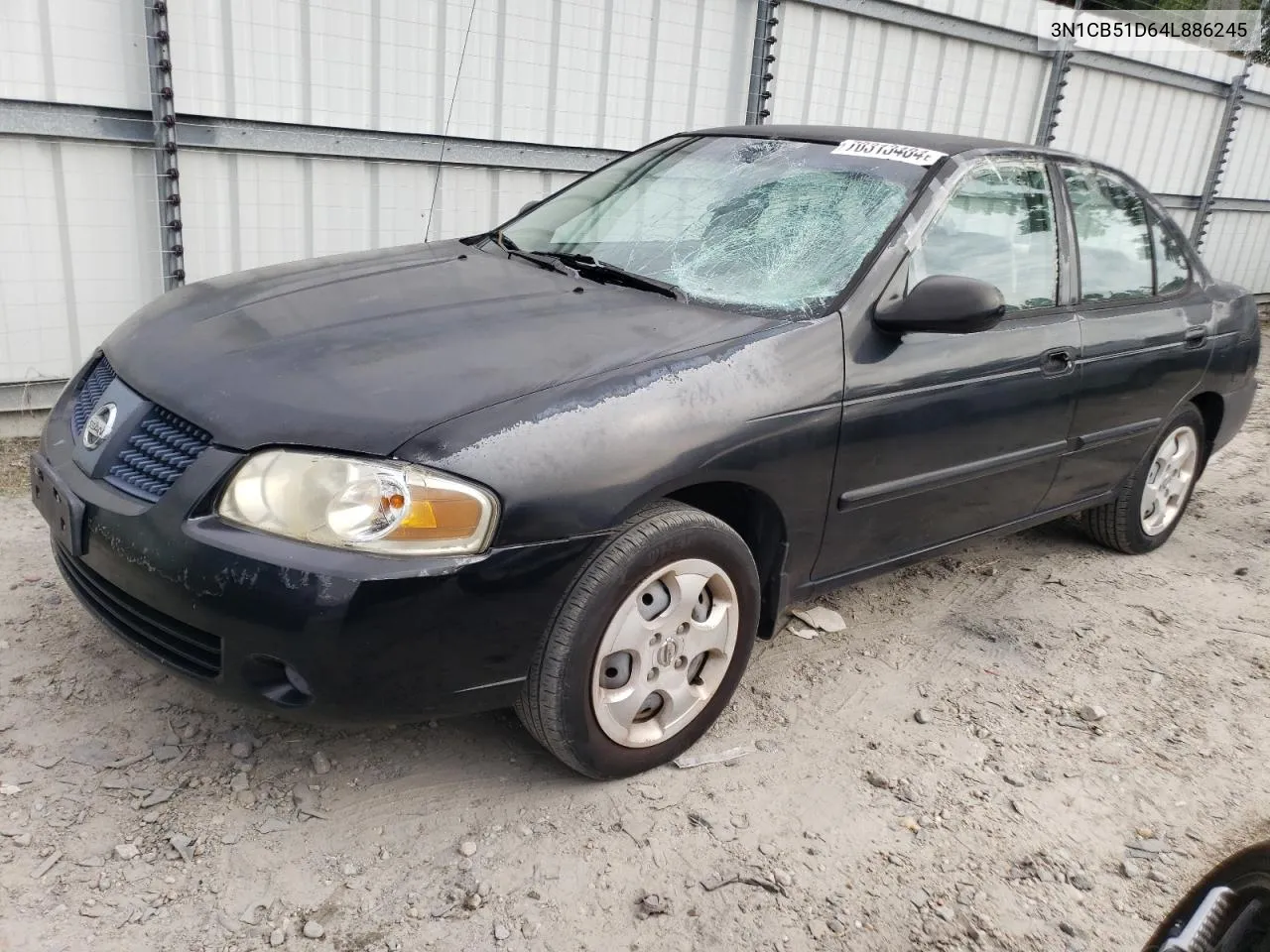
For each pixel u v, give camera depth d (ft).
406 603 6.98
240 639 7.03
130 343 8.92
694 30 20.03
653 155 12.54
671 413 8.02
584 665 7.86
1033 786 9.39
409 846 7.75
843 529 9.80
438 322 8.68
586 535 7.56
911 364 9.80
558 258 10.79
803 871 7.98
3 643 9.68
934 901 7.83
